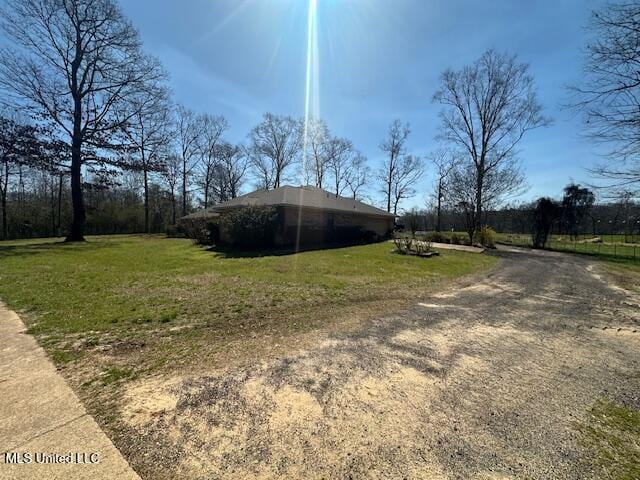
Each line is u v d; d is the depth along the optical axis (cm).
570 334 442
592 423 236
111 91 1877
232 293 631
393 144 3856
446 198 3172
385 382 291
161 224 3600
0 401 249
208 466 184
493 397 270
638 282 914
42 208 3003
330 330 433
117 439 206
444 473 182
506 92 2361
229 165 3938
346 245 1750
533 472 184
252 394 265
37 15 1609
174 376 296
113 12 1725
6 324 438
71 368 310
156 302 558
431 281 824
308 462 189
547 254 1712
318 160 3831
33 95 1683
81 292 628
